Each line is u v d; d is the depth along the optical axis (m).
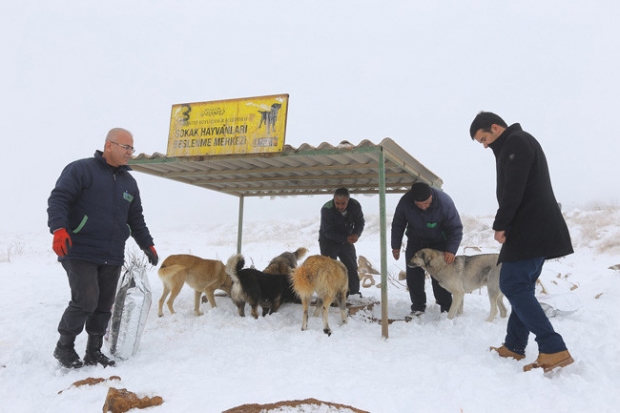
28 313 5.80
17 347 4.38
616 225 16.50
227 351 4.05
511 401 2.77
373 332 4.92
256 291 5.73
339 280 5.25
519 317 3.49
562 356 3.27
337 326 5.32
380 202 4.79
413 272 6.11
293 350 4.07
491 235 17.30
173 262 5.89
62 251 3.32
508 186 3.38
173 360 3.82
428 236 6.03
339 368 3.48
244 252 14.77
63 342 3.64
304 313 5.09
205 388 2.93
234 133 5.22
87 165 3.70
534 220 3.40
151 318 5.59
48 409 2.71
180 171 6.66
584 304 6.51
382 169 4.76
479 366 3.47
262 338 4.55
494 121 3.73
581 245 15.33
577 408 2.62
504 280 3.54
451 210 5.88
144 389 2.89
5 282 8.78
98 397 2.84
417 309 6.13
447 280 5.79
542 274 8.62
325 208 6.89
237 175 6.98
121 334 3.86
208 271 6.00
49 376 3.51
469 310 6.41
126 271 4.13
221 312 6.01
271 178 6.84
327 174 6.65
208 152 5.32
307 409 2.45
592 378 3.14
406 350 4.10
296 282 5.11
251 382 3.07
